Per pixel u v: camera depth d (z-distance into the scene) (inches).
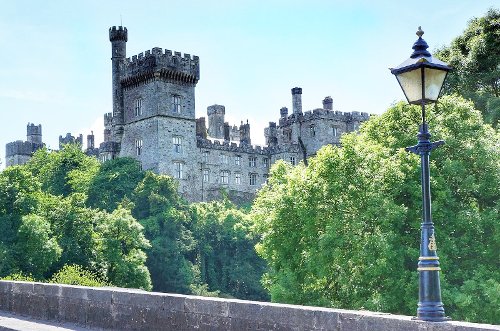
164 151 4845.0
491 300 1378.0
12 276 2458.2
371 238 1485.0
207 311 599.2
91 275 2947.8
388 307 1432.1
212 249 4512.8
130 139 5034.5
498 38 2347.4
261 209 1953.7
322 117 5807.1
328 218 1673.2
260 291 4478.3
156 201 4375.0
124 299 678.5
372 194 1553.9
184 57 4970.5
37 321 762.2
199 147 5255.9
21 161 6299.2
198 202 5157.5
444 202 1561.3
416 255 1475.1
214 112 5900.6
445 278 1459.2
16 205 3299.7
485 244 1556.3
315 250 1617.9
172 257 4180.6
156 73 4817.9
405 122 1747.0
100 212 3629.4
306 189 1740.9
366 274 1488.7
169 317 631.2
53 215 3390.7
